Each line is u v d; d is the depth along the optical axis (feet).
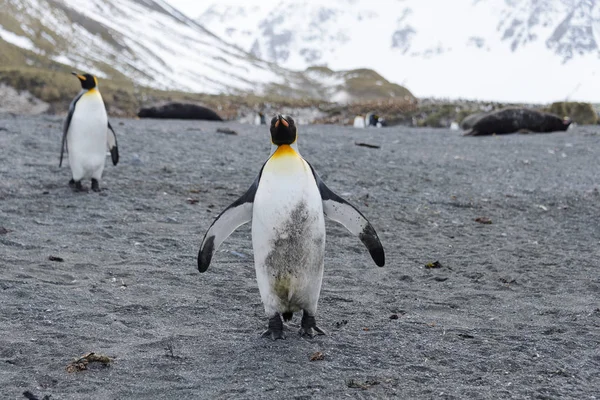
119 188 33.37
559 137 70.23
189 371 13.64
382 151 52.47
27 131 53.16
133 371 13.58
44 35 334.03
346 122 129.18
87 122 30.94
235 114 144.77
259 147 51.62
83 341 15.05
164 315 17.15
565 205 33.65
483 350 15.15
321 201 15.60
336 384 13.11
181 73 411.75
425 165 45.70
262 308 18.07
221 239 16.01
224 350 14.82
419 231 28.19
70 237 24.31
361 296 19.47
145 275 20.42
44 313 16.61
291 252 15.12
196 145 50.65
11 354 14.21
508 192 36.63
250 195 15.84
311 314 16.11
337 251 24.59
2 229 24.29
